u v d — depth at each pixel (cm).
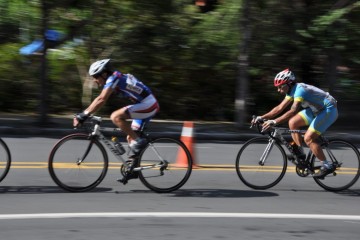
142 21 2205
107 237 710
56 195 940
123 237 712
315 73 2441
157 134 1938
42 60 2042
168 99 2530
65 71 2553
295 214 855
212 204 906
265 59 2250
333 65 2256
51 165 953
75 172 967
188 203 909
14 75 2514
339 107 2514
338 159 1045
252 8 2092
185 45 2358
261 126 1072
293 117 1041
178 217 817
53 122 2089
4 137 1791
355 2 2092
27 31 2291
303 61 2278
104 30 2273
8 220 779
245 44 2081
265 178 1050
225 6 2180
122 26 2250
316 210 888
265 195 991
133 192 981
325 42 2091
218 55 2408
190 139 1277
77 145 969
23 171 1148
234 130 2070
